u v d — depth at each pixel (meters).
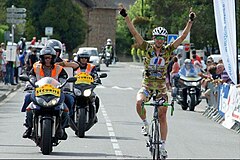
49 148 25.52
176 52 80.38
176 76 50.88
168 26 116.94
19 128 35.38
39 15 155.00
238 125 37.56
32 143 29.39
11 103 53.12
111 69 131.25
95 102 32.38
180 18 112.19
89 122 31.56
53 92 25.11
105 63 149.75
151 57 23.41
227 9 41.94
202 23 109.88
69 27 156.25
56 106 25.16
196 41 111.56
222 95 42.50
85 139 31.16
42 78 25.84
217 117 42.97
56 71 26.58
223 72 48.16
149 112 46.38
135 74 112.44
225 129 38.22
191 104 49.72
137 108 23.44
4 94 59.53
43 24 153.88
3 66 71.50
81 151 27.22
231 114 39.22
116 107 50.62
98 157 25.52
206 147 29.75
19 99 57.50
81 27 158.25
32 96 25.20
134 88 76.38
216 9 42.06
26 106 25.92
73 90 31.03
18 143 29.34
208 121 42.69
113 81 90.44
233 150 29.00
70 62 29.84
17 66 73.19
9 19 71.56
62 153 26.45
